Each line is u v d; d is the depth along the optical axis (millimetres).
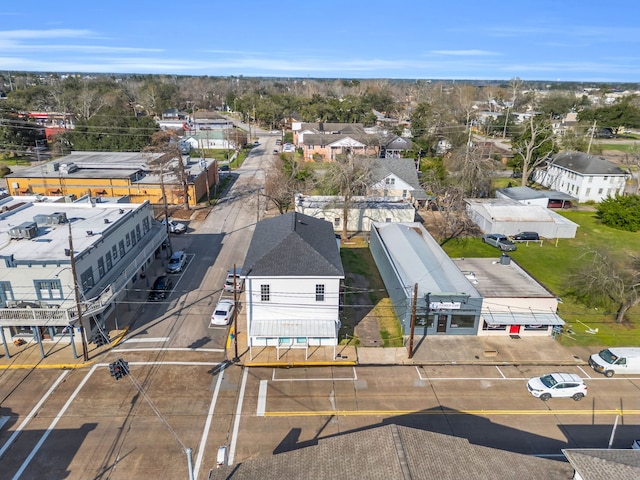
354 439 18141
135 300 37531
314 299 31125
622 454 18016
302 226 35438
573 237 56250
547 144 82750
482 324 33781
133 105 168000
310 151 100375
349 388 28047
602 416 26109
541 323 32844
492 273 39250
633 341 33719
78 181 64375
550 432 24734
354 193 63625
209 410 25859
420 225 51000
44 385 27578
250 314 31281
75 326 29672
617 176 71688
